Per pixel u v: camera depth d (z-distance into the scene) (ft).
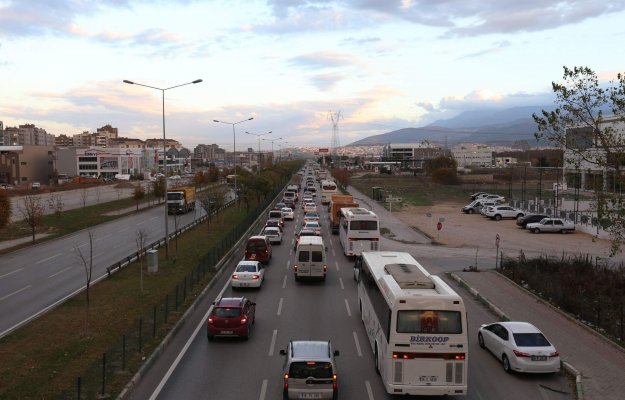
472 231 198.39
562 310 87.20
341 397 53.01
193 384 55.16
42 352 62.49
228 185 419.74
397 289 54.54
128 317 77.92
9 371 56.24
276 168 460.96
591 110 89.97
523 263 120.57
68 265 123.75
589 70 88.17
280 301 93.25
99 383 53.01
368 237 135.54
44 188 371.15
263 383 55.67
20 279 108.27
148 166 655.76
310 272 107.65
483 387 56.44
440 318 51.34
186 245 150.71
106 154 579.07
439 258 141.08
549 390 55.72
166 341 67.72
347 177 433.48
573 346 69.62
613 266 123.13
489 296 96.78
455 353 51.03
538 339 60.64
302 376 48.85
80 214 231.50
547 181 451.53
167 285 100.42
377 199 327.67
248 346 68.13
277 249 152.97
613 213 93.76
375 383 56.85
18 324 75.25
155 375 57.57
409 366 51.19
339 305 90.79
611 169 99.55
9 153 474.08
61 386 52.08
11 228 186.29
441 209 278.67
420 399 53.06
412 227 205.77
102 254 139.64
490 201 260.01
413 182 478.59
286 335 73.20
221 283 107.14
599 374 59.77
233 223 203.31
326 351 51.31
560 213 219.61
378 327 60.03
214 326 68.90
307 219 195.42
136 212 249.55
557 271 115.96
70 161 571.69
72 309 82.33
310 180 513.86
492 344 65.46
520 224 208.03
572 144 95.61
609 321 82.33
